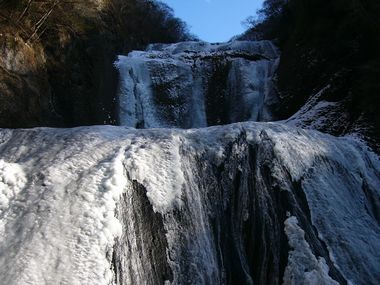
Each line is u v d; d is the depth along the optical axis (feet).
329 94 60.08
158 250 33.60
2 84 56.39
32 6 61.57
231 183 38.88
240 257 35.60
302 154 42.04
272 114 73.92
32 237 31.68
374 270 35.99
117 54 88.33
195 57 83.25
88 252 31.09
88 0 77.15
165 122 77.71
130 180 36.29
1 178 35.76
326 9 68.49
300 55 71.26
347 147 46.68
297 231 35.81
